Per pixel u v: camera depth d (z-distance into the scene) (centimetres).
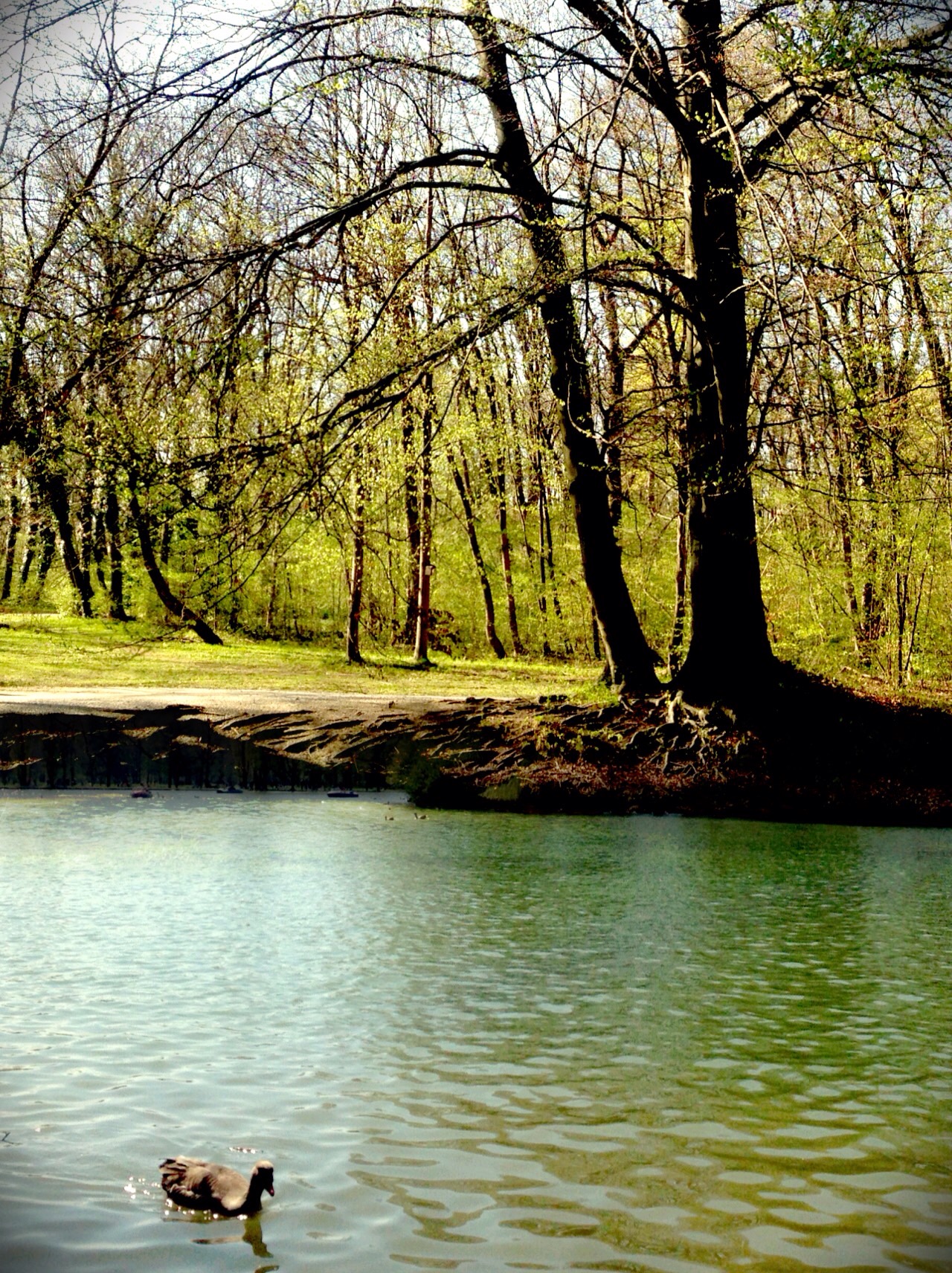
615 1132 616
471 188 1819
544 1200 532
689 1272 470
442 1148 588
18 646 3231
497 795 1998
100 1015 797
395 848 1608
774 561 2688
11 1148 566
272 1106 638
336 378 1753
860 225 1325
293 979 914
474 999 871
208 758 2216
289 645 3797
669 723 2073
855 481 1608
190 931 1079
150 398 1148
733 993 903
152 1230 491
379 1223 504
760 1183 557
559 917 1184
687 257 1866
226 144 1193
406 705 2433
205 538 1204
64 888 1274
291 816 1880
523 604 4622
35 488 1095
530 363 2827
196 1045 738
